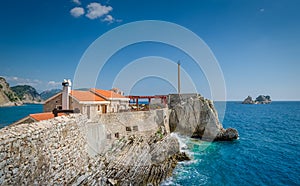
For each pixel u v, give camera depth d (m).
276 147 44.03
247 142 47.66
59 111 21.25
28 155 9.86
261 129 69.75
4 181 8.16
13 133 9.29
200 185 24.70
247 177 27.48
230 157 35.72
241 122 89.00
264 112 148.00
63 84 28.25
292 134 60.34
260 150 41.28
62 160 13.52
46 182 11.38
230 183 25.47
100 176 18.84
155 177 25.16
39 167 10.75
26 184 9.53
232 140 47.34
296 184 25.64
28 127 10.75
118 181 20.70
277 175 28.36
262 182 26.08
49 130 12.16
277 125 80.44
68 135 14.79
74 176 15.08
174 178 26.22
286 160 35.03
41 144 11.13
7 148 8.47
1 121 61.31
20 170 9.18
